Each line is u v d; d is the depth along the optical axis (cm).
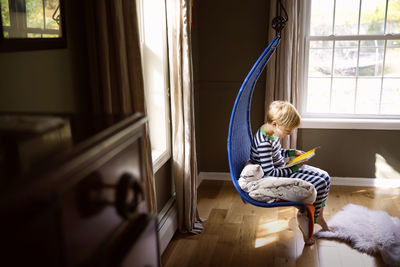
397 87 360
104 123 86
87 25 166
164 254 253
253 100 365
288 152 287
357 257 245
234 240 269
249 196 239
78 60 166
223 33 357
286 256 248
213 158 385
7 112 105
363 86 364
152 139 277
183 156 268
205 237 274
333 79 366
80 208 69
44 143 71
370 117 365
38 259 58
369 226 276
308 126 363
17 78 127
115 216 84
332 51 361
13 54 125
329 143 366
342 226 278
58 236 63
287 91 346
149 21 256
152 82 266
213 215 309
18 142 72
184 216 280
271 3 336
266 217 303
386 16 348
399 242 254
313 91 371
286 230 281
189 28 255
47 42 141
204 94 372
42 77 141
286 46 338
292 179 236
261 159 253
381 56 356
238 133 247
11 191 50
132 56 180
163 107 269
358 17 352
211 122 378
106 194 79
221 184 375
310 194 234
